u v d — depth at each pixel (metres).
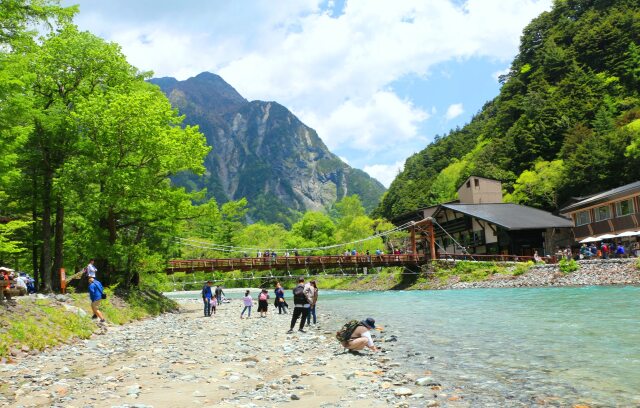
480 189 68.12
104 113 22.88
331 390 7.86
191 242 58.03
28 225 26.09
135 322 22.42
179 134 27.50
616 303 19.69
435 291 42.19
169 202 26.80
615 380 7.90
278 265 51.16
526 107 89.94
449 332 14.71
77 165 22.59
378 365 10.13
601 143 61.88
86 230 26.06
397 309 24.86
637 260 32.28
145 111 23.66
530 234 52.22
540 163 71.56
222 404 6.99
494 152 91.81
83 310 18.42
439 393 7.62
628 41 92.81
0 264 29.36
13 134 15.73
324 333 16.45
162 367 10.18
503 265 45.38
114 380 8.90
